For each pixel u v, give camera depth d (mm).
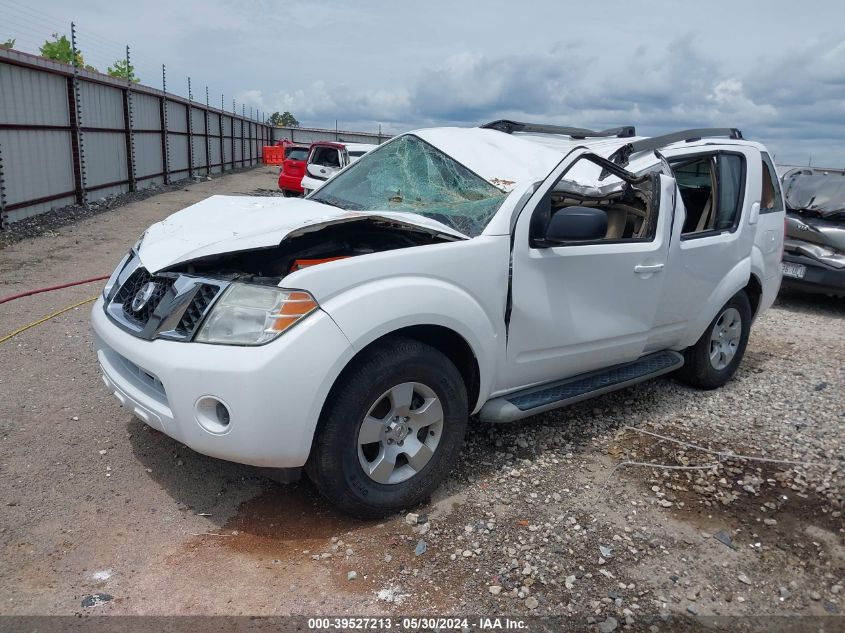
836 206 8078
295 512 3092
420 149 4180
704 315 4559
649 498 3385
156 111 19688
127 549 2758
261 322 2676
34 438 3635
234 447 2674
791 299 8969
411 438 3076
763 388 5137
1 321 5762
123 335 2994
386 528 3000
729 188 4723
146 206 14555
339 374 2791
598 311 3752
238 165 34719
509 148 4051
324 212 3623
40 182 12055
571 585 2678
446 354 3400
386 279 2900
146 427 3836
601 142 4465
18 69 11211
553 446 3904
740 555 2959
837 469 3797
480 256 3199
